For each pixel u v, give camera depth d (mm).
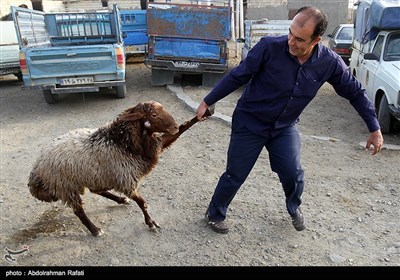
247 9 24359
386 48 7117
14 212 4109
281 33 10188
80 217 3570
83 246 3484
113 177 3357
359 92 2984
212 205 3600
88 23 10789
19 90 11047
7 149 6180
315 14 2482
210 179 4785
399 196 4352
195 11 9195
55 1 23109
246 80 2961
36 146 6285
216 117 7117
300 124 7250
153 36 9391
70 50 7871
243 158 3234
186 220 3865
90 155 3301
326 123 7320
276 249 3408
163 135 3484
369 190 4496
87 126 7285
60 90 8094
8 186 4766
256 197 4309
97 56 8055
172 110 7945
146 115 3213
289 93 2875
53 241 3566
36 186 3492
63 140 3416
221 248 3432
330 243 3486
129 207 4129
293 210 3537
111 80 8312
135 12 12633
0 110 8758
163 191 4477
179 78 11180
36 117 8070
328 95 9773
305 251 3377
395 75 6305
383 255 3314
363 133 6664
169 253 3375
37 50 7766
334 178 4805
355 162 5316
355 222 3820
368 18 8055
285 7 24094
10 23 11570
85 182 3369
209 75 9953
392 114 6176
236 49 15039
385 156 5539
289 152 3197
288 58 2748
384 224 3787
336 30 14219
